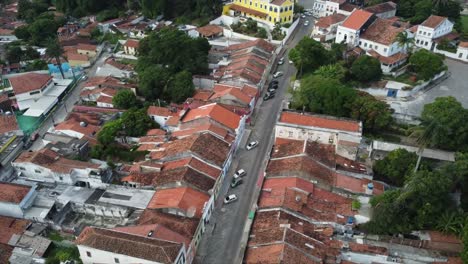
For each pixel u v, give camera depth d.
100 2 172.25
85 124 94.62
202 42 118.88
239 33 139.12
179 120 92.19
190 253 63.94
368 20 116.12
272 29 138.88
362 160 81.44
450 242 63.72
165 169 78.56
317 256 60.25
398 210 64.94
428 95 102.81
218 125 87.94
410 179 68.56
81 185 79.19
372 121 87.06
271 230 63.94
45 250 65.94
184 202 70.12
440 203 65.25
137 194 74.44
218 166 79.25
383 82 103.81
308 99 91.75
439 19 123.25
